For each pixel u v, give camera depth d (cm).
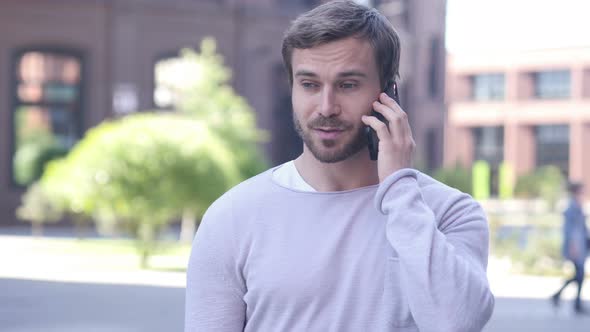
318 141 288
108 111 3612
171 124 2086
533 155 7944
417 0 4759
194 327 299
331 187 297
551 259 2250
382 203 283
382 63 288
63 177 2058
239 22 3834
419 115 4781
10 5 3497
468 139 8175
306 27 282
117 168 2025
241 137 2872
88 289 1666
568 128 7819
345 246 287
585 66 7688
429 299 268
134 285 1738
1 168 3456
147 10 3672
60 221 3434
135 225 2064
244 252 294
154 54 3694
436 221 292
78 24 3575
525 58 7888
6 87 3488
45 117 3547
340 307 283
